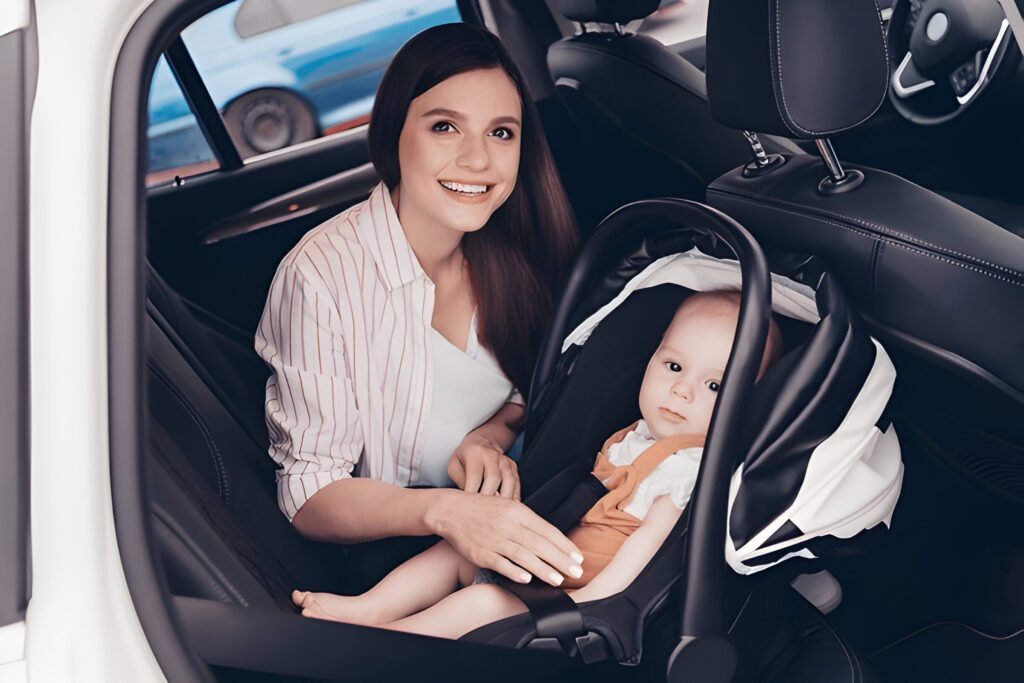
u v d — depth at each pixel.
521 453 1.60
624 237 1.62
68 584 0.71
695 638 1.16
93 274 0.75
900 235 1.40
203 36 2.25
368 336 1.51
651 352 1.53
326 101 2.39
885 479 1.33
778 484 1.24
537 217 1.70
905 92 1.99
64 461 0.72
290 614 1.01
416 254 1.58
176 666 0.74
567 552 1.28
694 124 1.92
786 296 1.38
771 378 1.29
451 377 1.57
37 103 0.76
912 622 1.49
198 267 2.02
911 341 1.44
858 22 1.22
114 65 0.78
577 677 1.25
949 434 1.60
